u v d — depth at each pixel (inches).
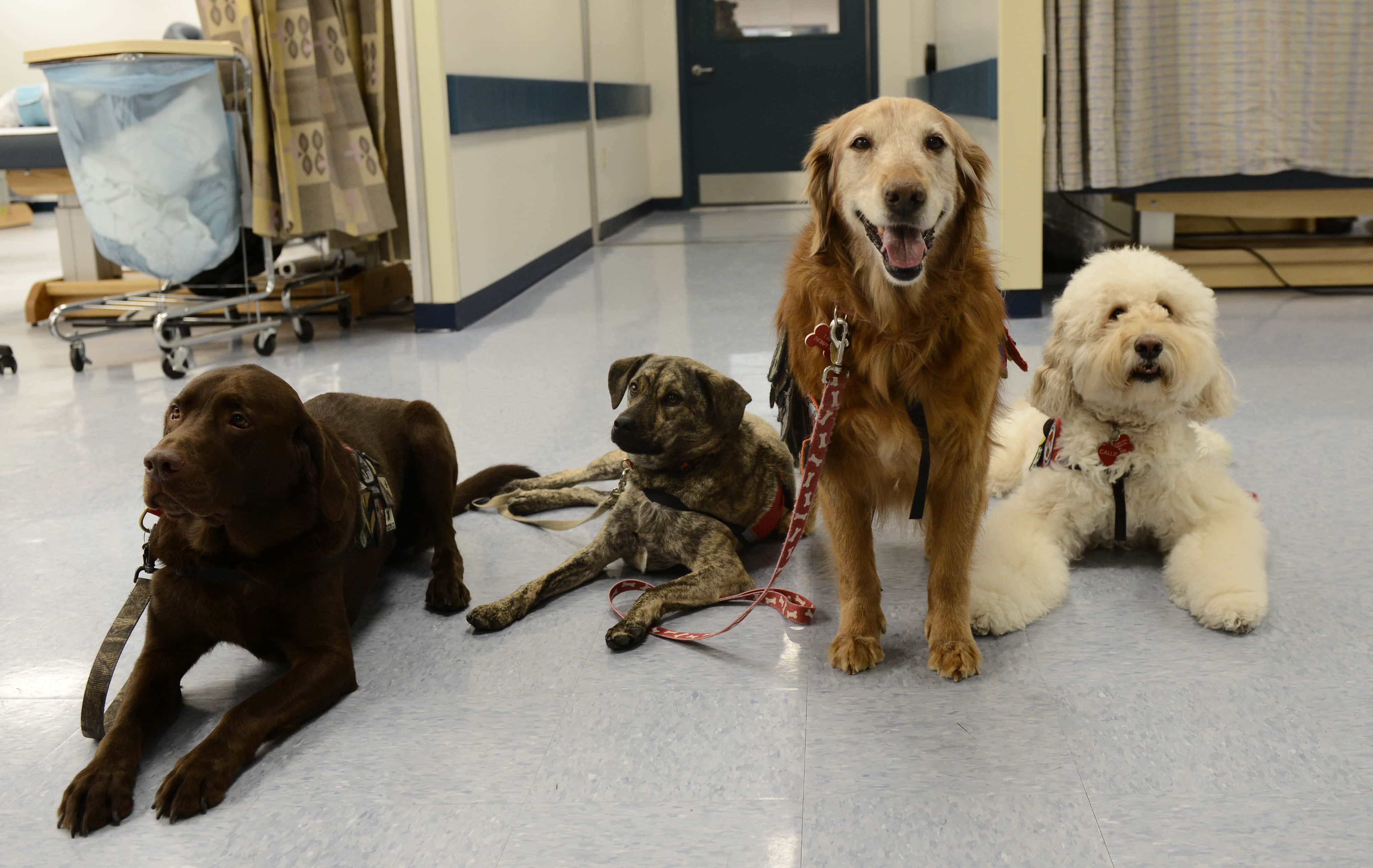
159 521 72.1
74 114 168.1
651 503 92.0
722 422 90.4
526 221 268.4
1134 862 53.8
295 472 70.6
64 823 60.9
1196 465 91.2
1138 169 196.1
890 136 72.9
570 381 165.6
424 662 80.7
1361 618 79.6
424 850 57.6
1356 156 196.9
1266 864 53.1
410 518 99.4
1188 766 62.0
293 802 62.6
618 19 382.0
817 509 103.3
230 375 70.0
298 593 72.6
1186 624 81.0
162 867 57.2
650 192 445.1
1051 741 65.5
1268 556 91.7
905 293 73.4
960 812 58.7
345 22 209.0
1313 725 65.6
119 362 197.9
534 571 98.5
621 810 60.5
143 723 68.2
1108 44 188.7
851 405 76.4
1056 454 93.6
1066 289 94.5
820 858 55.4
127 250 176.6
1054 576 85.0
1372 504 102.1
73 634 87.6
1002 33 186.4
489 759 66.5
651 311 225.1
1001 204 192.9
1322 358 158.6
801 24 419.2
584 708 72.6
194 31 220.4
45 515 115.7
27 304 236.5
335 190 200.5
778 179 437.1
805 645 80.8
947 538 77.5
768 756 65.5
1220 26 192.9
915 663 77.1
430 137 205.8
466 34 221.6
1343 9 190.9
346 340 210.2
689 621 86.1
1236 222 246.4
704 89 432.1
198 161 175.8
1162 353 83.2
